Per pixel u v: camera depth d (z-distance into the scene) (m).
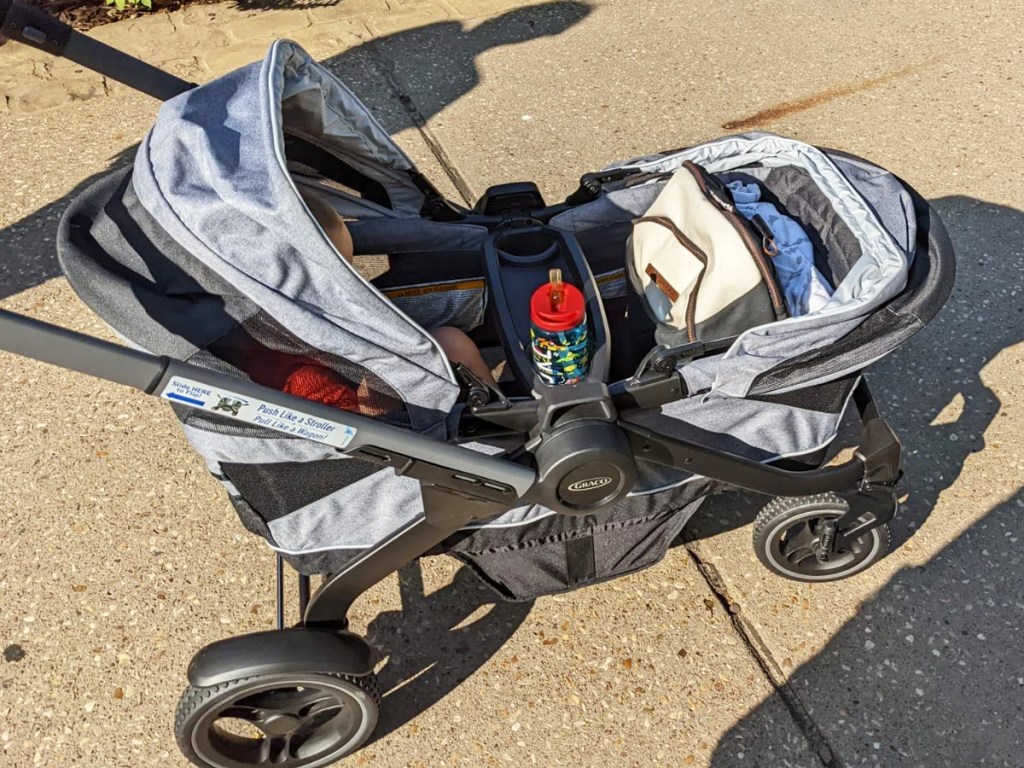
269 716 2.09
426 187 2.53
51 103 4.18
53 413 3.02
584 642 2.50
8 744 2.31
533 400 1.92
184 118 1.79
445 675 2.44
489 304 2.19
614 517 2.23
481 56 4.49
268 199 1.64
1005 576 2.62
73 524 2.74
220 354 1.73
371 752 2.31
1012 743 2.30
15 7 1.91
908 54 4.46
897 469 2.24
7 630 2.52
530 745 2.32
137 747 2.31
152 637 2.51
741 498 2.82
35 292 3.40
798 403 2.05
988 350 3.18
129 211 1.85
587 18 4.75
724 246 2.08
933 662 2.45
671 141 4.00
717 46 4.55
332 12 4.77
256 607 2.58
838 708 2.37
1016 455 2.89
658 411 1.99
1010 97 4.20
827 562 2.54
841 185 2.26
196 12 4.74
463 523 1.99
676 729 2.34
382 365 1.77
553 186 3.79
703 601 2.58
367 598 2.60
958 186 3.76
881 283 1.94
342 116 2.24
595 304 2.10
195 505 2.79
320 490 1.92
